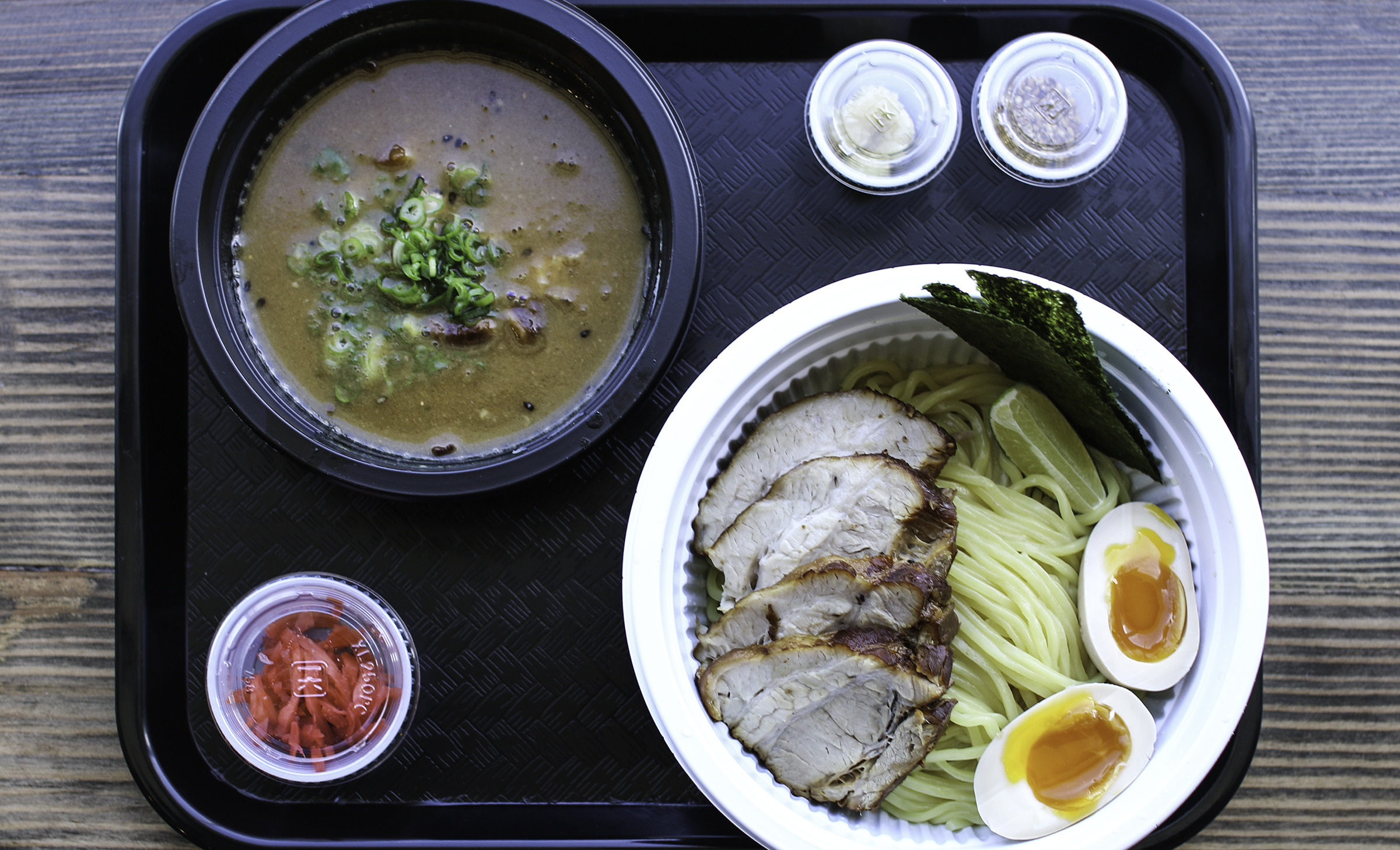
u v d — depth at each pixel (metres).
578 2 0.43
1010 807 0.40
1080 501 0.42
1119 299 0.44
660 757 0.43
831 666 0.39
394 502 0.44
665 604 0.39
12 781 0.45
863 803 0.40
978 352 0.42
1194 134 0.45
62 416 0.45
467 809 0.43
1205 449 0.40
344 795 0.43
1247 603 0.39
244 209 0.43
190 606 0.44
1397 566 0.45
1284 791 0.45
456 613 0.44
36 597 0.45
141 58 0.45
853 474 0.41
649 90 0.42
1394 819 0.45
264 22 0.43
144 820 0.45
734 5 0.44
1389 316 0.46
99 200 0.45
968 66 0.45
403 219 0.42
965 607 0.43
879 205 0.44
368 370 0.43
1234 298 0.44
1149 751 0.40
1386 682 0.45
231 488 0.44
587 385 0.43
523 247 0.43
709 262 0.44
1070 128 0.44
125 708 0.43
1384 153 0.46
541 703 0.43
